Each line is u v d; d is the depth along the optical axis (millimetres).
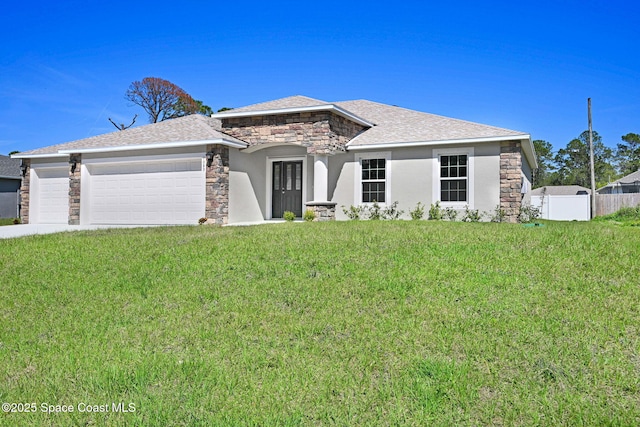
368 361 4230
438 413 3398
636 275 6250
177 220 15461
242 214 15828
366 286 6234
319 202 15031
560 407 3391
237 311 5664
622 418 3270
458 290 5930
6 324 5594
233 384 3896
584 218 26984
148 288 6672
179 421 3367
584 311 5141
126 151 16172
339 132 15672
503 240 8547
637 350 4270
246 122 15938
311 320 5273
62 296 6527
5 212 26969
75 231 12680
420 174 15234
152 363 4305
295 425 3287
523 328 4766
